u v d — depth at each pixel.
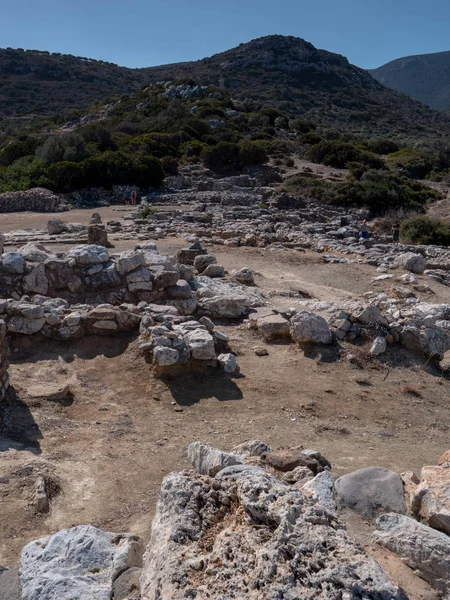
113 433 7.62
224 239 24.94
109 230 26.78
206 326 11.12
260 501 3.57
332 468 6.67
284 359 10.68
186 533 3.66
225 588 3.05
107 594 3.79
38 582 3.95
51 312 10.93
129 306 11.41
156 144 58.44
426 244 30.53
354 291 17.80
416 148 83.69
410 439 8.10
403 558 3.87
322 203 46.91
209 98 93.19
